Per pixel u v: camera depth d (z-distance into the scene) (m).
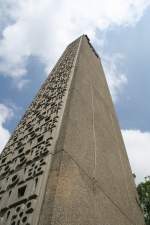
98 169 9.06
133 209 10.52
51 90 13.55
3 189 8.12
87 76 15.01
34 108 13.30
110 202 8.55
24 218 6.20
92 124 11.09
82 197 7.03
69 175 7.09
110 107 16.44
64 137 8.14
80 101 11.27
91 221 6.81
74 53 17.69
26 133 10.93
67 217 6.03
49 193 6.35
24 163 8.59
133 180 13.30
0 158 10.60
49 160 7.43
